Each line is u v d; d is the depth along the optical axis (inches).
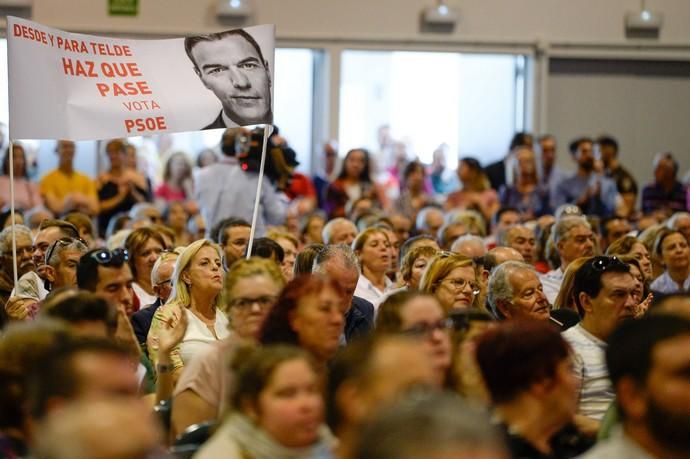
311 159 1173.1
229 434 272.5
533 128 1177.4
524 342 294.4
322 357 340.8
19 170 975.6
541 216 956.0
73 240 510.3
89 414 177.0
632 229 921.5
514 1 1178.0
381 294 601.9
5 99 1120.2
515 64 1182.3
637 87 1200.8
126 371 237.8
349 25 1167.0
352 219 899.4
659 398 249.4
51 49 518.9
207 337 459.8
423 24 1172.5
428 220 855.1
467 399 327.0
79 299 332.2
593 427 352.8
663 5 1191.6
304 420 267.9
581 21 1185.4
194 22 1149.1
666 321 255.1
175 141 1155.9
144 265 579.5
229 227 628.4
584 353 432.8
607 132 1202.6
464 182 998.4
